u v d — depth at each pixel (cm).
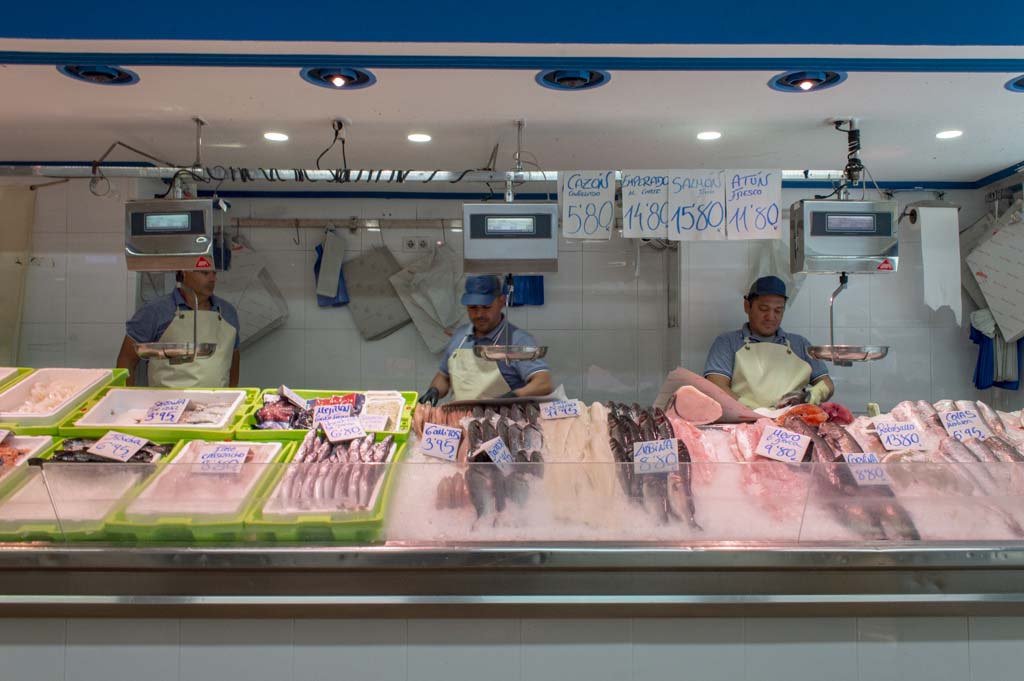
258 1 200
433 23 202
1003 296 388
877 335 432
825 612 185
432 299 441
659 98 254
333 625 186
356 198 449
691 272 421
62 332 397
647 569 181
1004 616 189
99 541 183
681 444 208
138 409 237
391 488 186
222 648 186
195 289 356
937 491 186
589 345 467
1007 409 424
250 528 181
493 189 428
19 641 186
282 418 230
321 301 452
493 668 187
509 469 186
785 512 187
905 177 404
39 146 331
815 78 234
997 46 207
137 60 217
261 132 300
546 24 202
